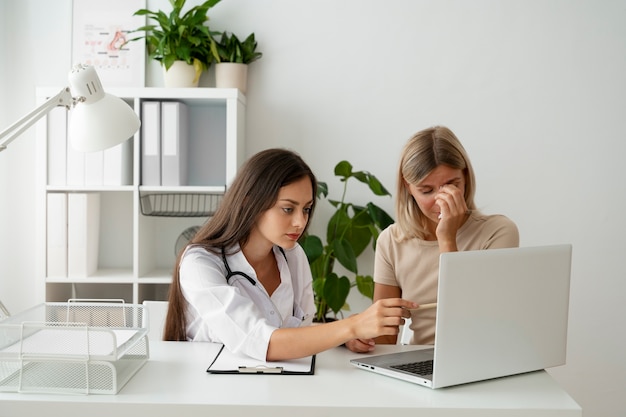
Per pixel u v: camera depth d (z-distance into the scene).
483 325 1.36
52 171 2.89
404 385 1.37
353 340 1.64
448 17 3.10
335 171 2.86
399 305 1.46
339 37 3.13
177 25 2.93
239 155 2.98
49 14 3.14
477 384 1.39
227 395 1.28
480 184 3.13
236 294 1.55
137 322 1.58
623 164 3.11
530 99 3.11
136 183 2.89
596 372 3.16
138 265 2.91
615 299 3.13
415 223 1.98
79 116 1.65
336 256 2.79
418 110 3.13
